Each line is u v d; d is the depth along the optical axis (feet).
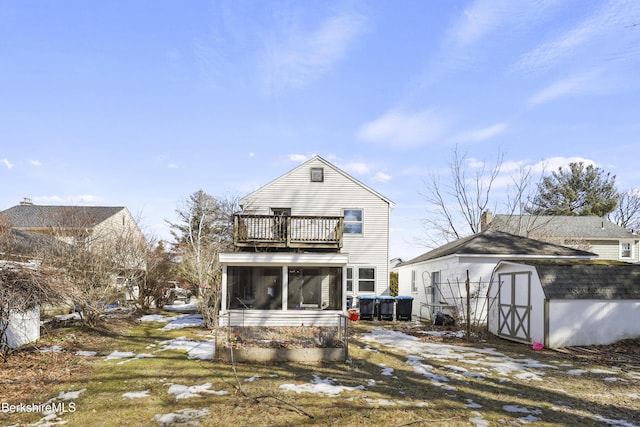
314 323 42.27
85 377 25.57
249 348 31.22
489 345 40.29
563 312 38.40
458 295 56.03
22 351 31.58
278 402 20.92
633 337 39.09
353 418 18.79
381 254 71.46
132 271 60.03
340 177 72.59
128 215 100.17
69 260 44.50
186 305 88.89
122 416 18.86
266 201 71.61
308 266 42.83
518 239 63.57
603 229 99.35
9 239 46.65
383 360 31.83
